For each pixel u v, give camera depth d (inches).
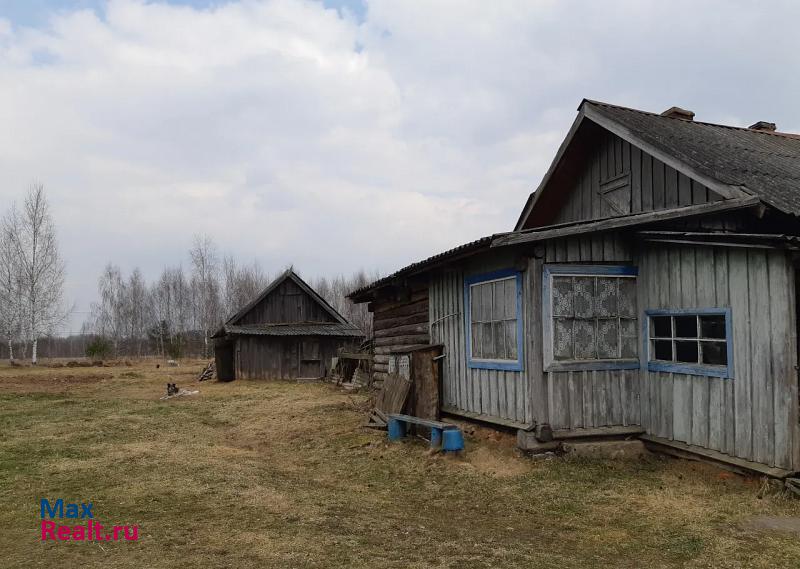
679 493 274.4
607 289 353.7
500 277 370.0
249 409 599.8
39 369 1316.4
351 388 786.8
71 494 281.7
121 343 2439.7
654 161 400.8
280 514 249.9
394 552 205.6
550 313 338.3
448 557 201.3
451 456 350.3
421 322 491.8
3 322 1635.1
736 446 287.9
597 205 466.0
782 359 265.3
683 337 325.4
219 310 2274.9
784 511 242.7
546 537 225.5
